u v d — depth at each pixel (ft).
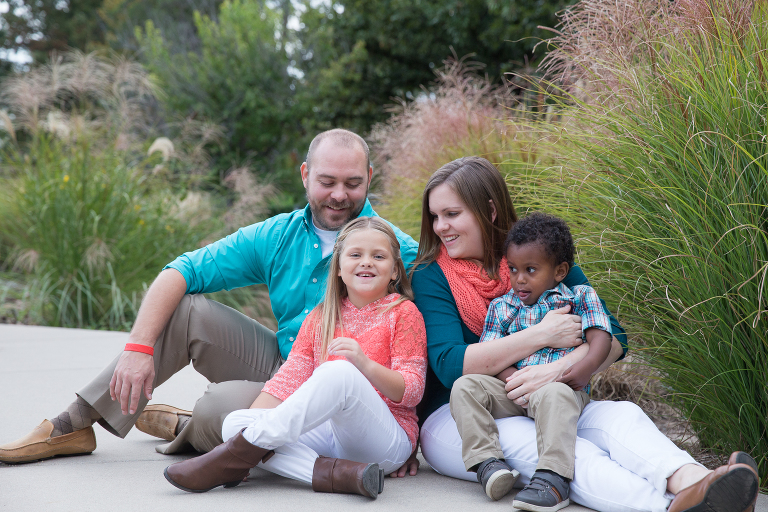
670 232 8.09
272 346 8.98
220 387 7.84
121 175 23.06
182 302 8.44
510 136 14.83
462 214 8.03
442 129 16.78
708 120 7.93
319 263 8.67
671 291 7.96
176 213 24.75
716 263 7.48
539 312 7.68
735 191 7.48
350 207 8.80
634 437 6.53
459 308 8.00
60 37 79.56
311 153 8.84
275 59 51.39
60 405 10.80
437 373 7.64
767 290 7.11
